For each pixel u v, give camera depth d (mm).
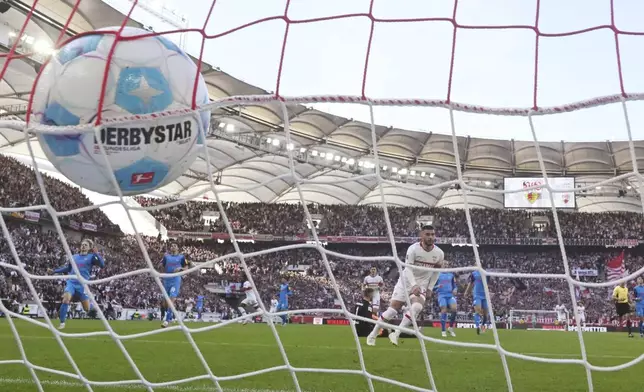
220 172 46625
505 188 42000
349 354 7352
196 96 3791
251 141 40781
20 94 31141
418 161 44656
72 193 39344
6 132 36344
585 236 47031
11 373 4875
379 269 47719
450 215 49562
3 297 25891
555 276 3299
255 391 4223
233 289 42188
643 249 46906
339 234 48594
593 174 43406
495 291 43844
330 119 38500
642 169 42344
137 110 3721
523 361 6598
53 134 3658
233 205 49844
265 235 48125
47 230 36438
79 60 3746
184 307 35938
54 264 30844
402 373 5434
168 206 3602
